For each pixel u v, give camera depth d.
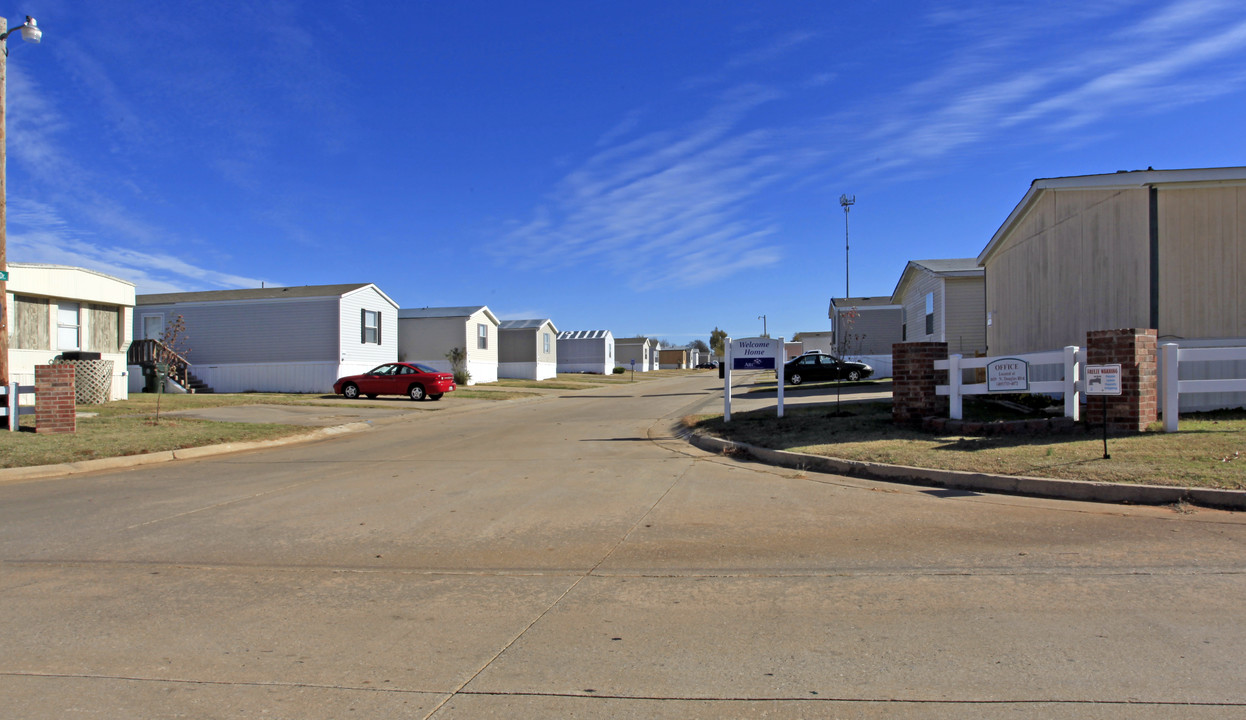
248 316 31.47
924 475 9.18
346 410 23.08
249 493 9.44
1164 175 13.40
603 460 11.90
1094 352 11.05
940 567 5.73
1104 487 7.85
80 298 21.62
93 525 7.64
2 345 14.66
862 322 39.97
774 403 20.38
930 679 3.84
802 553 6.22
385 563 6.17
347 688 3.88
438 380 28.05
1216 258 13.39
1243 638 4.25
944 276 28.53
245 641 4.53
